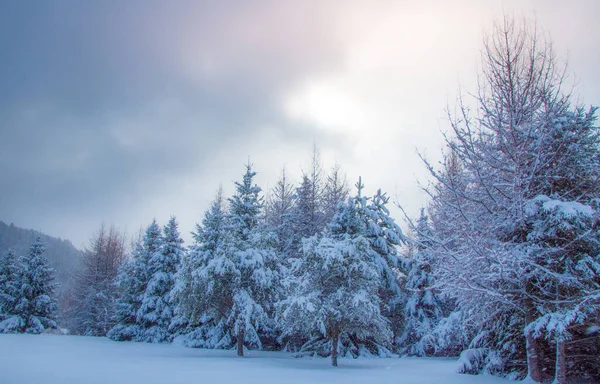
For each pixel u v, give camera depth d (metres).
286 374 12.37
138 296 32.03
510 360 12.80
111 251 54.06
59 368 11.46
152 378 10.16
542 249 10.65
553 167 11.60
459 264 10.92
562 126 11.35
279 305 17.44
